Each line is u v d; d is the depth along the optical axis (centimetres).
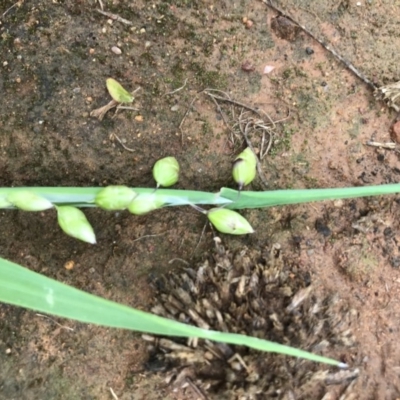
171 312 6
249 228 6
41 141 6
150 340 6
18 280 5
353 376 6
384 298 6
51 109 6
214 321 6
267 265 6
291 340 6
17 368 6
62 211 5
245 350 6
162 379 6
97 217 6
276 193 5
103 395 6
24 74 6
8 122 6
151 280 6
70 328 6
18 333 6
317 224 6
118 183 6
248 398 6
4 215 6
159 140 6
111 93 6
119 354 6
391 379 6
